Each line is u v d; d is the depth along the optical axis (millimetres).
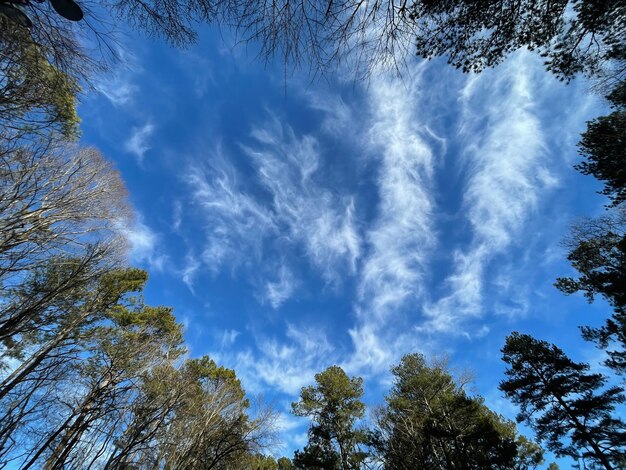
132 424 13258
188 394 15836
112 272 14898
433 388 18547
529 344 17797
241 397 20281
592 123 10367
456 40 4879
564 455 14844
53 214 12086
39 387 10570
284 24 2342
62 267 13078
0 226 10414
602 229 13445
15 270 11227
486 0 4449
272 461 22406
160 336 17938
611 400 14711
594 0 4906
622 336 13164
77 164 12469
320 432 19406
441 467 15891
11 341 11742
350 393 20422
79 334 13969
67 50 3775
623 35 5281
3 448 9242
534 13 4867
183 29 2664
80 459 11031
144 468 13516
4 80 5508
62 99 6844
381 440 18203
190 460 14773
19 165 9922
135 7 2701
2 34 3545
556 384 16188
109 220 14352
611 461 13664
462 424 16453
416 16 2527
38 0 1664
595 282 13398
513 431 19141
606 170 10672
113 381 13109
